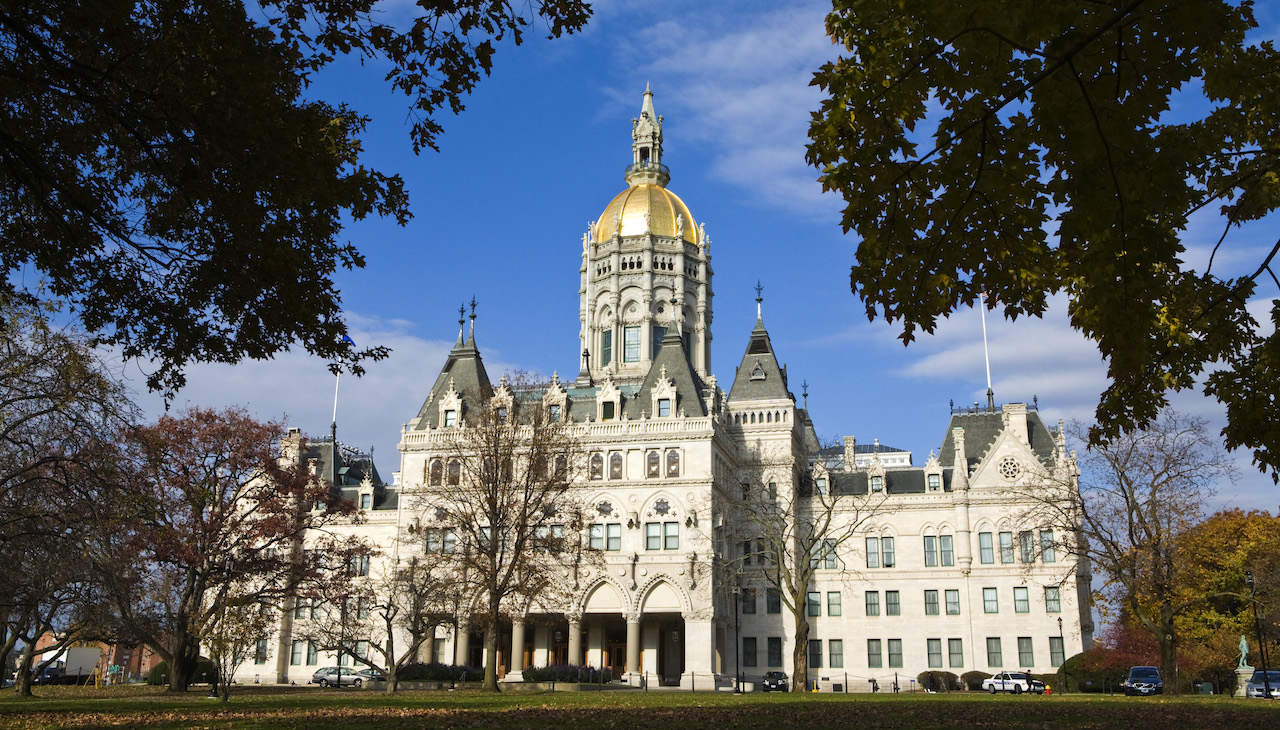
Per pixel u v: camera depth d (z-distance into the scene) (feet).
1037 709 119.85
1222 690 276.62
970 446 359.25
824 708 124.06
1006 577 327.67
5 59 72.79
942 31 53.26
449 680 285.02
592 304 423.23
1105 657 286.66
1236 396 76.18
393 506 379.35
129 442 141.08
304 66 77.36
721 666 323.98
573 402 341.62
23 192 80.84
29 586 144.05
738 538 308.40
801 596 240.53
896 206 61.11
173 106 72.54
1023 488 270.05
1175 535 209.46
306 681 350.02
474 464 270.87
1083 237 58.34
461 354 358.84
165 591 223.51
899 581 337.52
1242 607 287.07
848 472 360.07
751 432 357.82
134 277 82.99
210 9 69.10
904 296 63.72
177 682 216.74
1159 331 73.00
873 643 334.65
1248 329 73.51
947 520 338.34
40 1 69.41
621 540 317.01
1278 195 68.23
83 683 337.52
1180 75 54.13
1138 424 76.84
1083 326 70.28
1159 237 57.06
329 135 81.92
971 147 57.62
